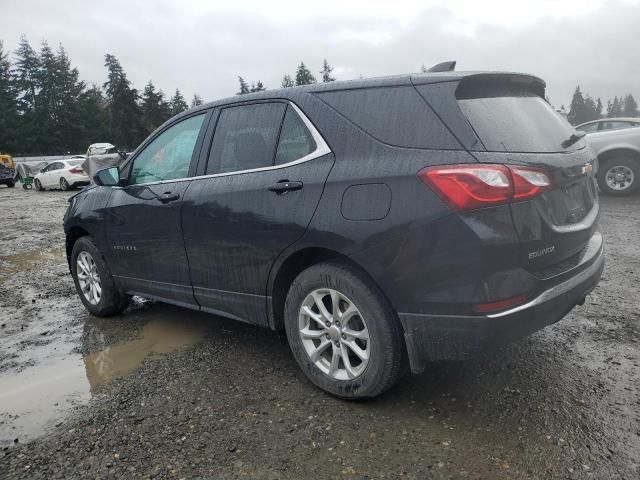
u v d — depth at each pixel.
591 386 3.05
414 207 2.57
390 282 2.67
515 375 3.23
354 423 2.80
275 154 3.24
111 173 4.34
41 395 3.33
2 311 5.20
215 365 3.62
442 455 2.49
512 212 2.47
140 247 4.15
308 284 3.04
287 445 2.64
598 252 3.19
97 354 3.97
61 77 77.06
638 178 10.02
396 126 2.77
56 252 8.33
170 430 2.83
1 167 30.36
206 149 3.70
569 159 2.89
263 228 3.15
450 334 2.57
